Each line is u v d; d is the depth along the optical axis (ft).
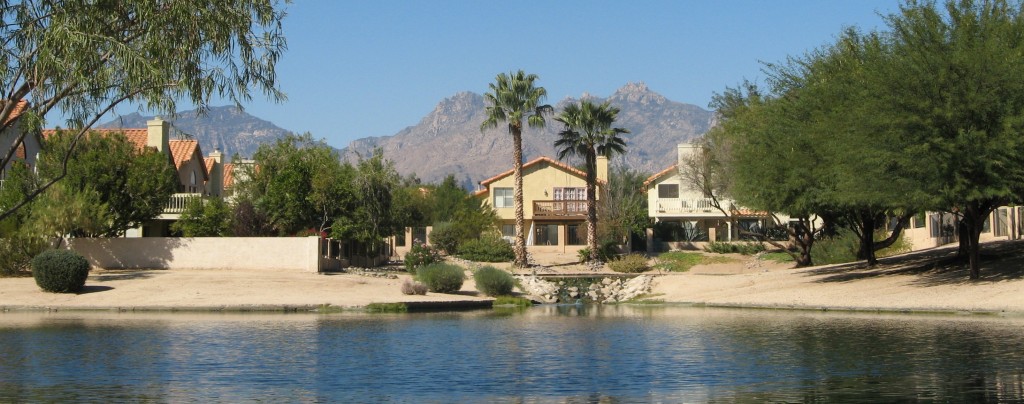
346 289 125.08
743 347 70.54
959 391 50.29
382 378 56.44
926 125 96.12
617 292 148.87
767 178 125.18
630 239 224.33
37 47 59.62
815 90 121.80
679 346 71.92
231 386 53.62
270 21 63.10
